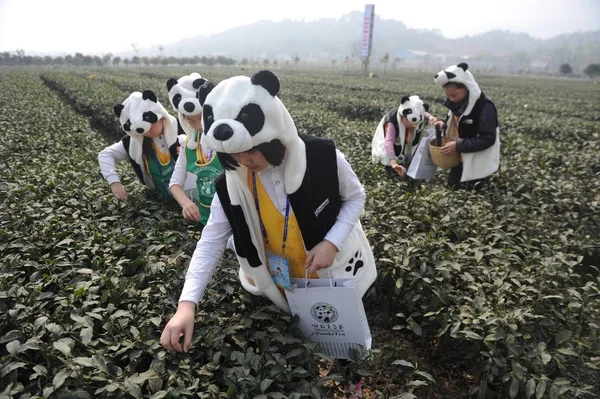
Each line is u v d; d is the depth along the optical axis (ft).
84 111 48.75
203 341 8.43
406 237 13.41
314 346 8.17
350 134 29.45
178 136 14.47
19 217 13.32
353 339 8.02
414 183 19.72
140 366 8.41
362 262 8.39
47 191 15.74
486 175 18.70
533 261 12.35
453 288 10.96
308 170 6.84
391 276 12.14
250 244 7.47
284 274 7.75
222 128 5.69
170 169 14.67
